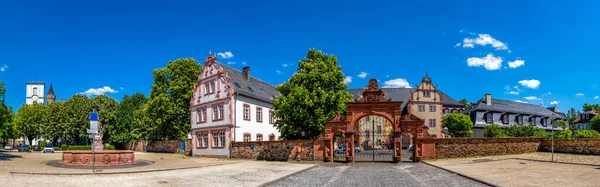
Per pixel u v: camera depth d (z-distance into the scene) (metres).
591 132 57.31
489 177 20.89
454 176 22.45
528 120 79.25
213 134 46.91
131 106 78.31
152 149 61.41
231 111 44.19
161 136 58.25
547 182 18.53
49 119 71.38
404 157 42.47
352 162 33.31
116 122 74.31
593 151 36.19
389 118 33.59
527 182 18.69
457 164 29.48
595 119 71.88
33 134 79.81
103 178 20.73
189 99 55.78
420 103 70.62
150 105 56.25
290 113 37.25
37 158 38.34
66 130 70.19
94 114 24.06
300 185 19.73
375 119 69.00
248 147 40.62
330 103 37.47
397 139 33.38
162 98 54.94
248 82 53.00
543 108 86.50
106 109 73.88
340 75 40.50
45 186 17.17
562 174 21.36
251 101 48.38
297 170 27.23
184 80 56.09
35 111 79.06
